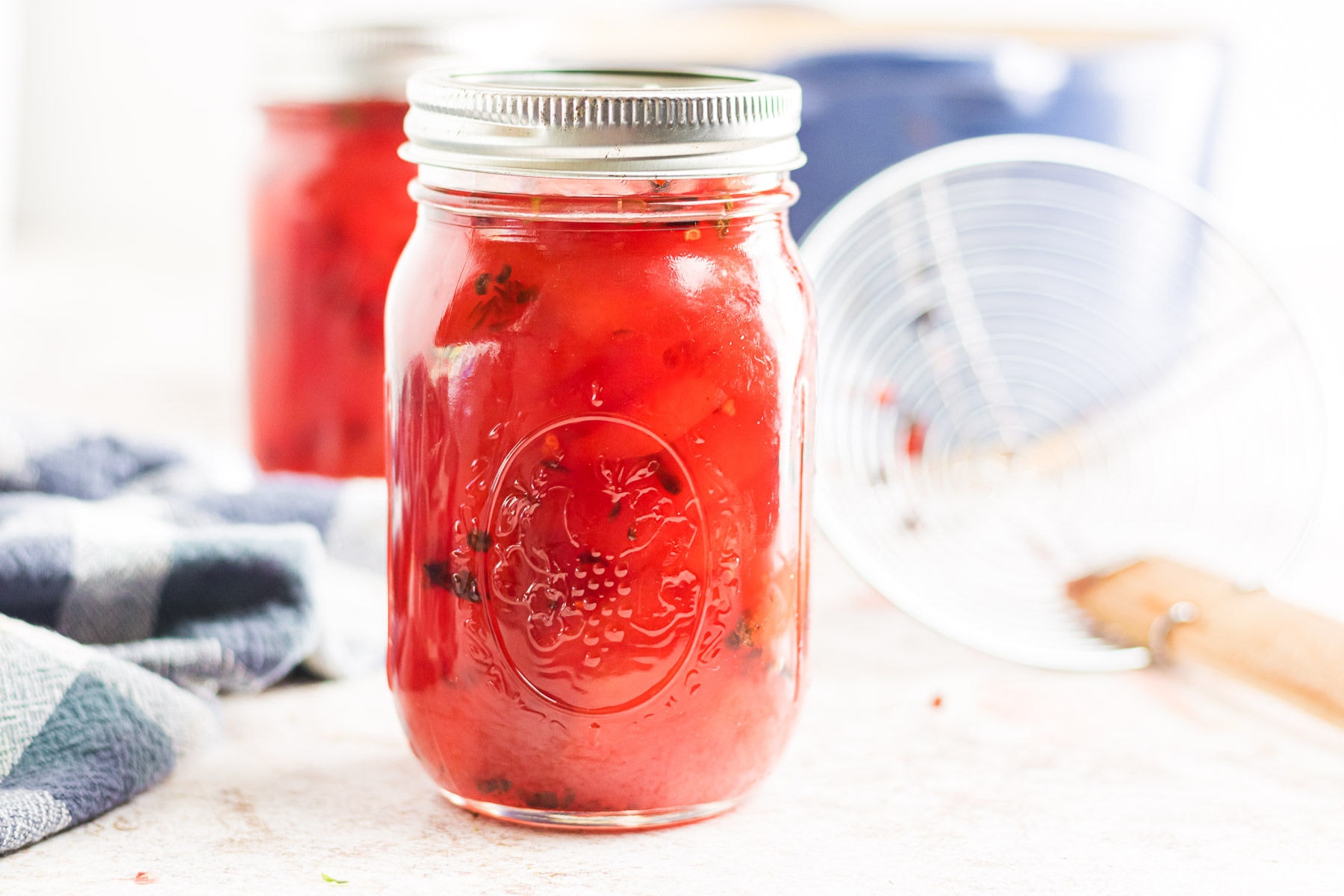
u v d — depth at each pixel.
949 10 1.23
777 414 0.51
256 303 0.71
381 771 0.55
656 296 0.50
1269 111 1.20
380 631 0.62
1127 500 0.71
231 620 0.58
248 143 0.72
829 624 0.65
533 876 0.51
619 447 0.50
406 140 0.69
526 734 0.51
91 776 0.52
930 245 0.71
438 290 0.51
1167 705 0.60
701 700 0.51
